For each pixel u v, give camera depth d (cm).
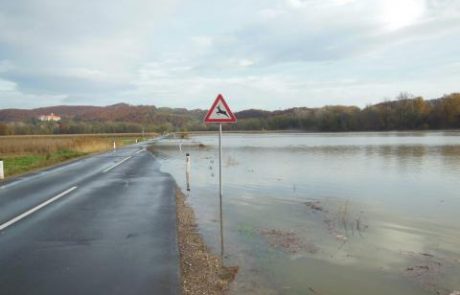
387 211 1177
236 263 691
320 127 13250
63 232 811
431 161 2809
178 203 1189
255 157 3319
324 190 1574
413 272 675
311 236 888
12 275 568
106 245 720
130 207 1093
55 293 507
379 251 789
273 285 600
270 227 962
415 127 10981
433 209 1210
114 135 10869
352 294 582
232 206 1220
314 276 647
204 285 563
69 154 3456
